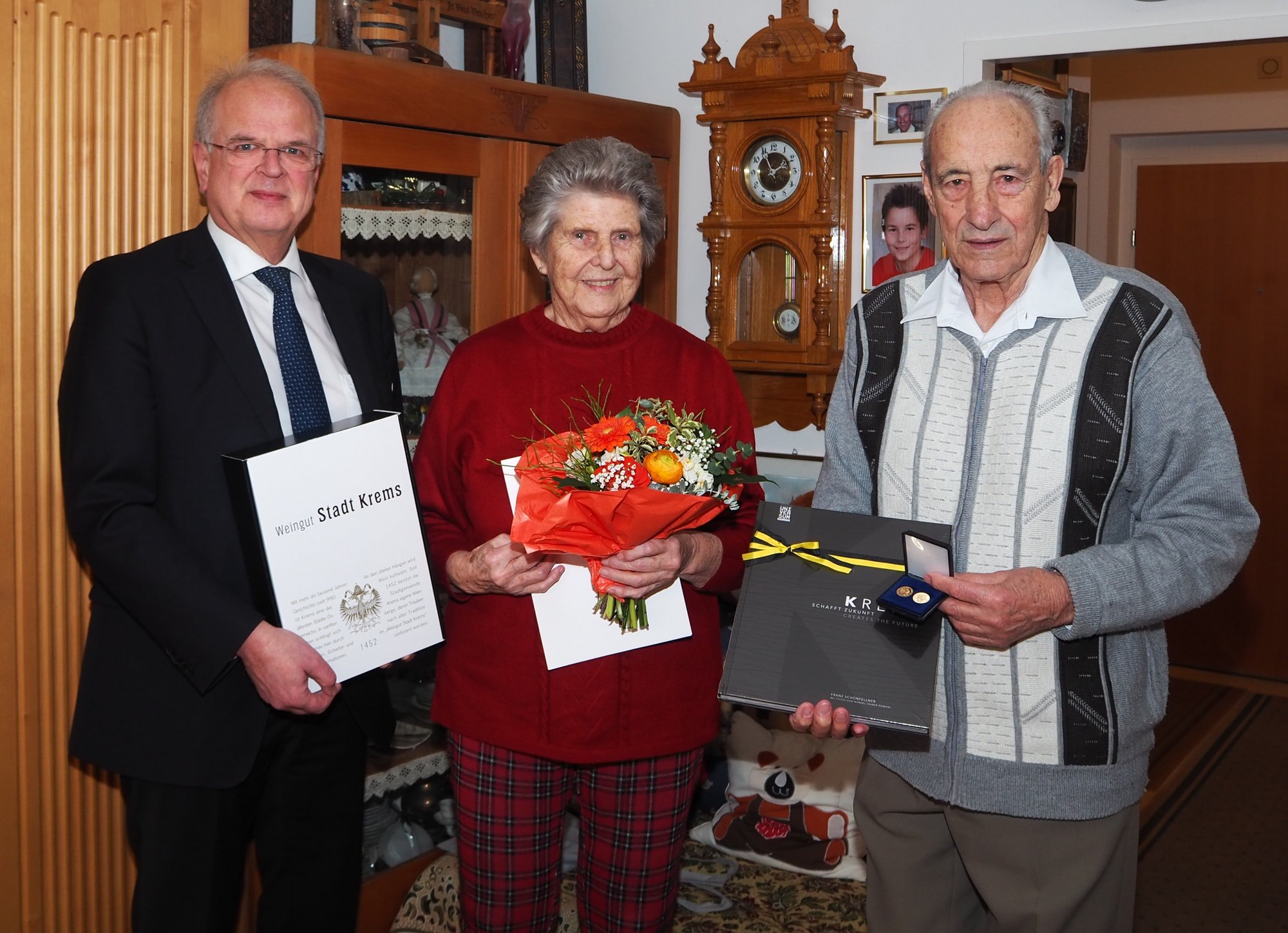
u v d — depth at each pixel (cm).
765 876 271
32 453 208
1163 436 150
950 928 170
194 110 219
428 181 261
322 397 189
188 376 175
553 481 159
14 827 212
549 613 173
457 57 317
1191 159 485
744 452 166
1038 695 153
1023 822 156
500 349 184
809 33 300
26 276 204
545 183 175
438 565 183
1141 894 307
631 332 184
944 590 145
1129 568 146
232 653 164
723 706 296
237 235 185
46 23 203
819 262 304
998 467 155
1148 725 158
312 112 188
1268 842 340
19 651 209
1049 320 155
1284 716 448
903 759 165
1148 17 268
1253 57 451
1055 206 160
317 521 169
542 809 180
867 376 171
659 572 164
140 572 165
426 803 272
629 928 182
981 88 155
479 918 183
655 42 341
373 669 175
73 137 208
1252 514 148
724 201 319
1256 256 473
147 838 180
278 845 193
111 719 177
